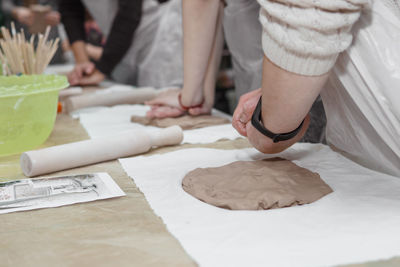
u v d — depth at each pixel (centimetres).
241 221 68
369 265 56
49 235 66
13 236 66
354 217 69
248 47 139
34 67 137
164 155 104
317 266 55
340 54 82
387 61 75
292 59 65
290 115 74
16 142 107
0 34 217
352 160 100
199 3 116
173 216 71
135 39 224
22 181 88
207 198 76
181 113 139
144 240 64
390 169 90
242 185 81
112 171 96
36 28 281
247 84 148
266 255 58
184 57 127
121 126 134
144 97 171
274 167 91
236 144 116
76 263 57
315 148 109
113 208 76
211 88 140
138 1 203
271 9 64
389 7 75
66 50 298
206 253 58
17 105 103
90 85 217
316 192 79
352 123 94
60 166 94
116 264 57
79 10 231
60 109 155
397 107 76
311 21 61
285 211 72
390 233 64
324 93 99
